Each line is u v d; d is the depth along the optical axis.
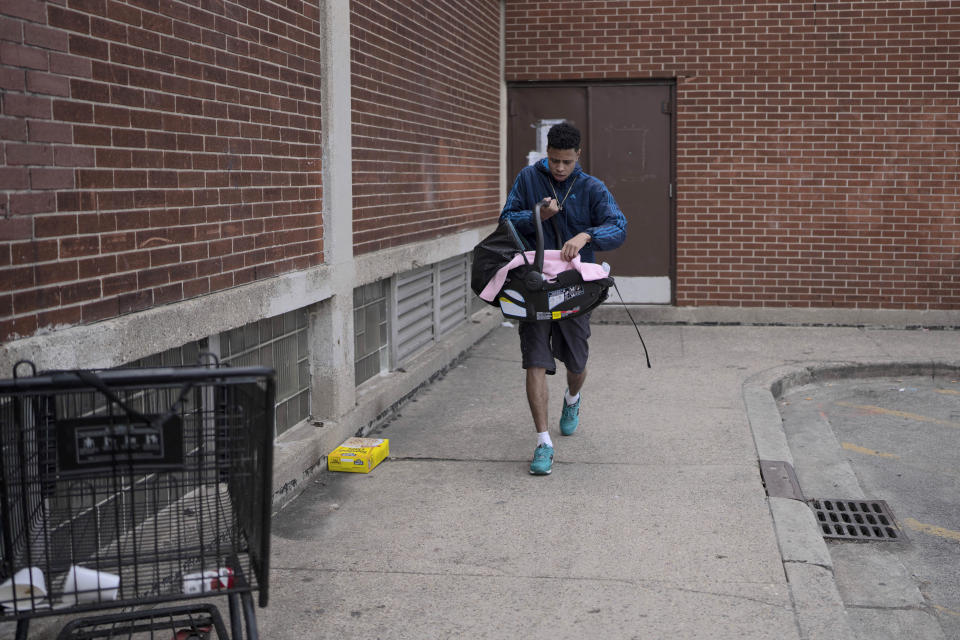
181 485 2.52
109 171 3.23
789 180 9.67
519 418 6.19
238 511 2.54
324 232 5.20
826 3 9.38
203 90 3.86
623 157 9.99
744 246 9.82
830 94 9.51
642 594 3.52
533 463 4.96
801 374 7.66
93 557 2.41
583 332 5.15
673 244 10.00
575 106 10.05
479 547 4.01
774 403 6.49
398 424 6.07
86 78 3.09
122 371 2.30
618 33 9.77
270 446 2.33
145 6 3.43
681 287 9.96
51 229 2.93
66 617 3.11
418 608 3.43
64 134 2.98
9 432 2.32
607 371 7.63
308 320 5.26
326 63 5.09
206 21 3.87
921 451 5.96
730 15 9.56
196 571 2.47
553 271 4.67
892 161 9.51
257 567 2.46
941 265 9.57
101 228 3.19
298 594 3.55
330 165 5.16
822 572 3.71
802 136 9.60
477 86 8.91
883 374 7.95
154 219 3.52
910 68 9.36
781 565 3.78
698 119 9.74
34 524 2.47
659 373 7.53
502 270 4.69
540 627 3.27
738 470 5.02
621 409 6.37
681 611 3.38
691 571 3.73
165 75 3.57
